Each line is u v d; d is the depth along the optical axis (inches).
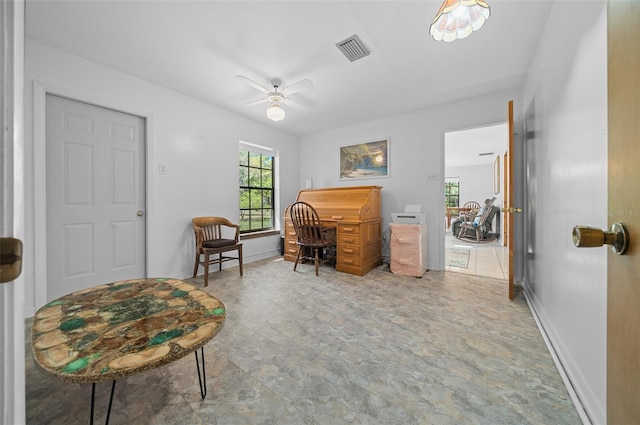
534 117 85.5
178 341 33.8
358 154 162.4
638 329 17.4
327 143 176.6
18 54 15.6
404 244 124.8
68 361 29.4
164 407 43.7
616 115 20.1
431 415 41.9
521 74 99.6
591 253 43.1
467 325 72.3
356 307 85.5
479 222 239.1
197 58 89.4
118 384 49.1
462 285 108.3
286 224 155.9
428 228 136.5
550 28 67.1
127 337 34.7
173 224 115.4
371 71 98.0
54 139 85.0
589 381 42.4
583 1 47.4
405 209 138.2
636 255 17.6
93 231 94.0
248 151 160.2
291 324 73.8
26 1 63.3
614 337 20.4
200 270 126.6
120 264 100.8
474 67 95.0
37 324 38.1
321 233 125.2
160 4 65.1
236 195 144.4
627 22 18.6
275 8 66.7
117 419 41.1
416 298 93.4
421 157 138.9
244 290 102.5
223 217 137.2
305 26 73.5
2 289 15.1
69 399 45.2
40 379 50.2
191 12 68.0
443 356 57.8
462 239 250.7
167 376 51.6
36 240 79.0
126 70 97.0
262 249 162.2
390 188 150.4
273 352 59.9
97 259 95.0
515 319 75.9
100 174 95.5
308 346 62.4
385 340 64.7
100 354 30.8
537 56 81.4
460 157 270.1
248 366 54.7
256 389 48.0
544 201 72.5
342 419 41.1
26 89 78.7
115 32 75.6
